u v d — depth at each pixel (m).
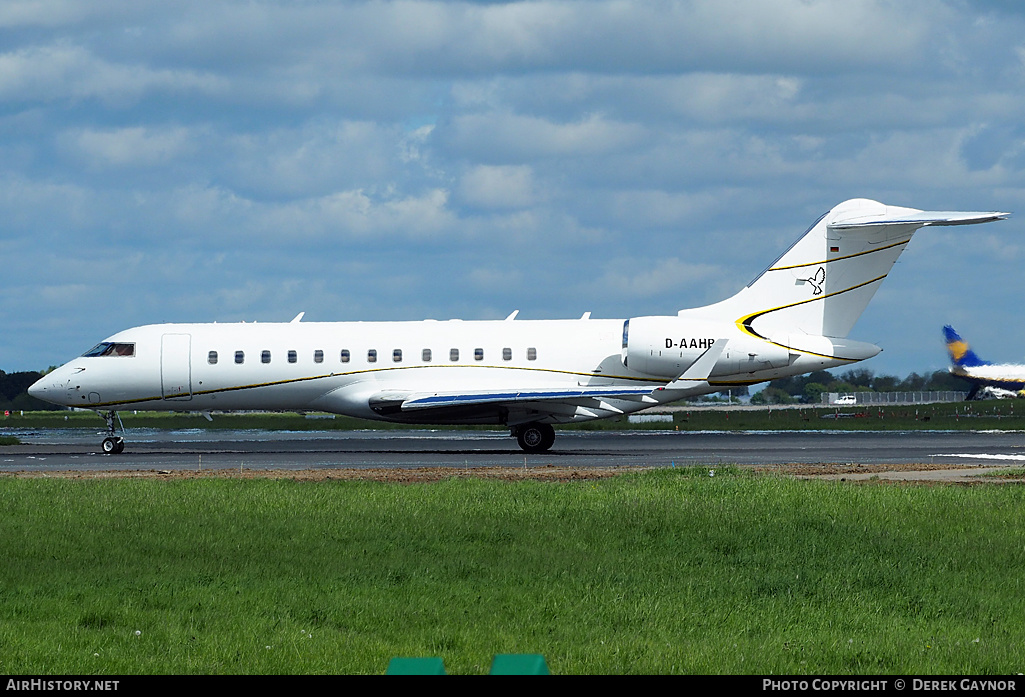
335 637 39.94
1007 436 173.88
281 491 81.75
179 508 72.62
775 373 138.25
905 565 52.91
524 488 82.38
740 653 37.25
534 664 19.38
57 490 83.62
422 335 139.25
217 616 43.09
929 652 37.38
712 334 136.75
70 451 145.50
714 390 140.88
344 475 100.94
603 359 138.00
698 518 66.50
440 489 82.31
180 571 51.88
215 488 84.62
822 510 70.06
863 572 50.94
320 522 66.00
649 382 138.50
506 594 46.56
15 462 123.69
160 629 41.09
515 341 138.62
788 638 39.62
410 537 60.69
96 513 70.69
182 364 138.88
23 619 43.12
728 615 43.06
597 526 64.50
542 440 135.38
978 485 85.88
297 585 48.53
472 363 137.88
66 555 56.28
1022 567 52.59
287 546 58.28
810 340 137.75
